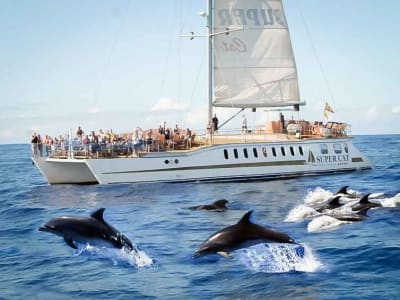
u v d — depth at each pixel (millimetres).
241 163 43250
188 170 42031
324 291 14289
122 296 14531
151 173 41531
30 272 17219
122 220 26688
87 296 14648
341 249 18344
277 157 44531
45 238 22562
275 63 49531
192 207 29797
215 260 17422
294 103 49844
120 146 42062
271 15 49406
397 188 34594
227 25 48875
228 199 32969
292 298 13891
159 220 26219
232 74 48938
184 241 20969
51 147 43969
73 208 31766
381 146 111000
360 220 22922
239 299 13961
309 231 21453
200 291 14664
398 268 16078
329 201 26281
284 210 27531
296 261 16938
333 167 46719
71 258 18594
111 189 39188
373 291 14141
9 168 73562
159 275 16234
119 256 18094
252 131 49250
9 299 14711
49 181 44500
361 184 37812
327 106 47750
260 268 16328
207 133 45969
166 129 43594
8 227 26016
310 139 46000
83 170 44219
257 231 16656
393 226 21766
